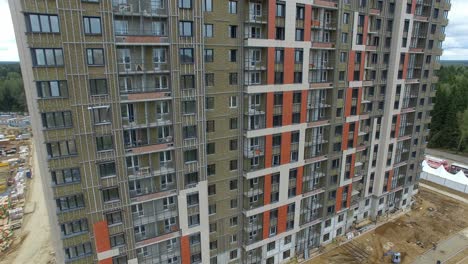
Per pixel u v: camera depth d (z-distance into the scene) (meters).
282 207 47.66
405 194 69.44
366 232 61.34
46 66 27.58
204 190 39.28
